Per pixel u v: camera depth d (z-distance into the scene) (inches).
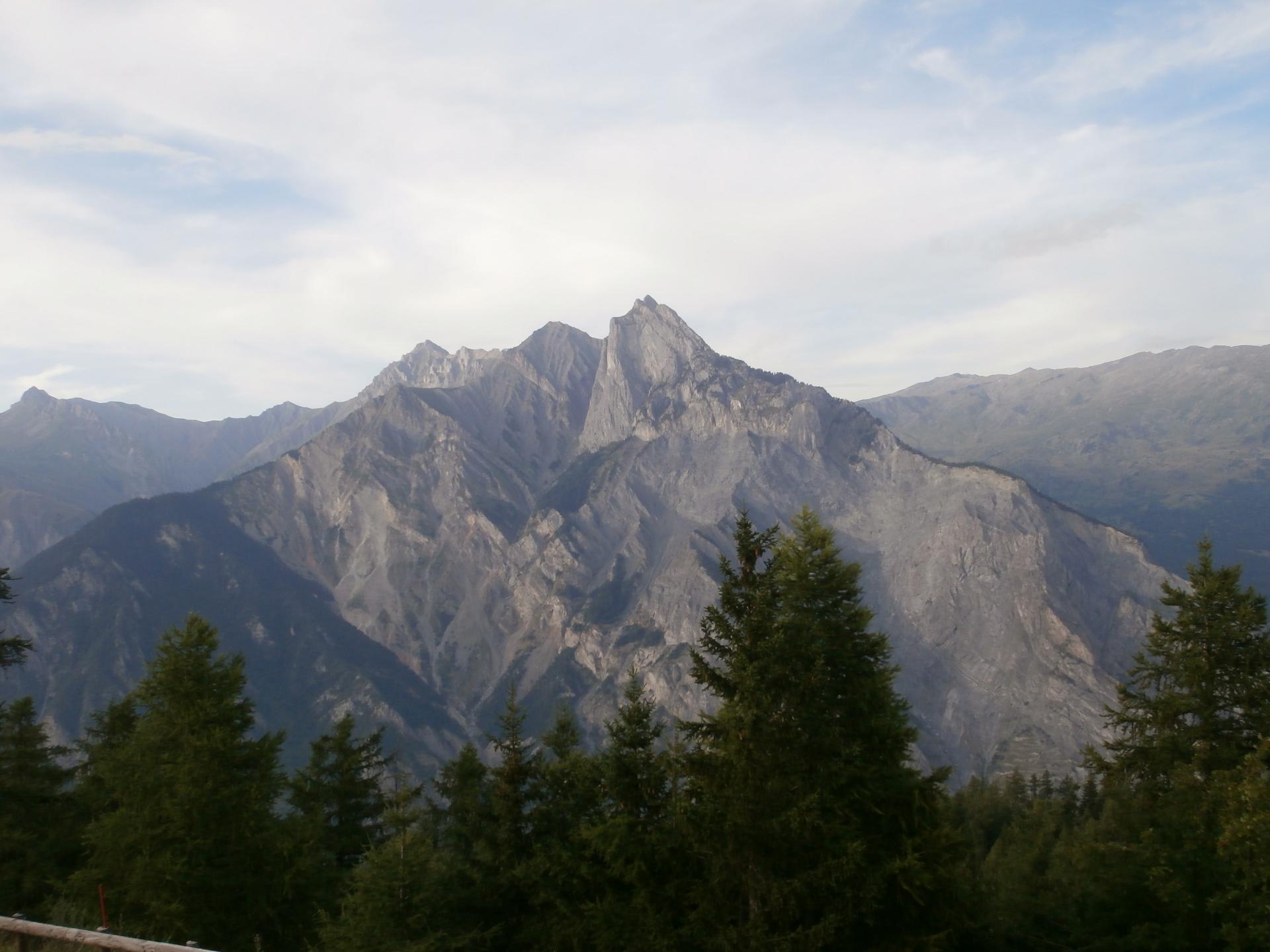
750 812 796.6
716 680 864.9
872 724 836.0
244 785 997.8
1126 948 911.7
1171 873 898.7
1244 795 826.2
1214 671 1035.3
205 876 931.3
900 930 788.6
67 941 567.5
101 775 1061.8
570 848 1063.0
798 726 836.6
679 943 810.8
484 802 1242.6
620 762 992.2
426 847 1042.1
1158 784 1047.0
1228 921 840.3
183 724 995.9
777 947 746.2
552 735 1381.6
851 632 892.0
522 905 1105.4
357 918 956.6
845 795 816.3
